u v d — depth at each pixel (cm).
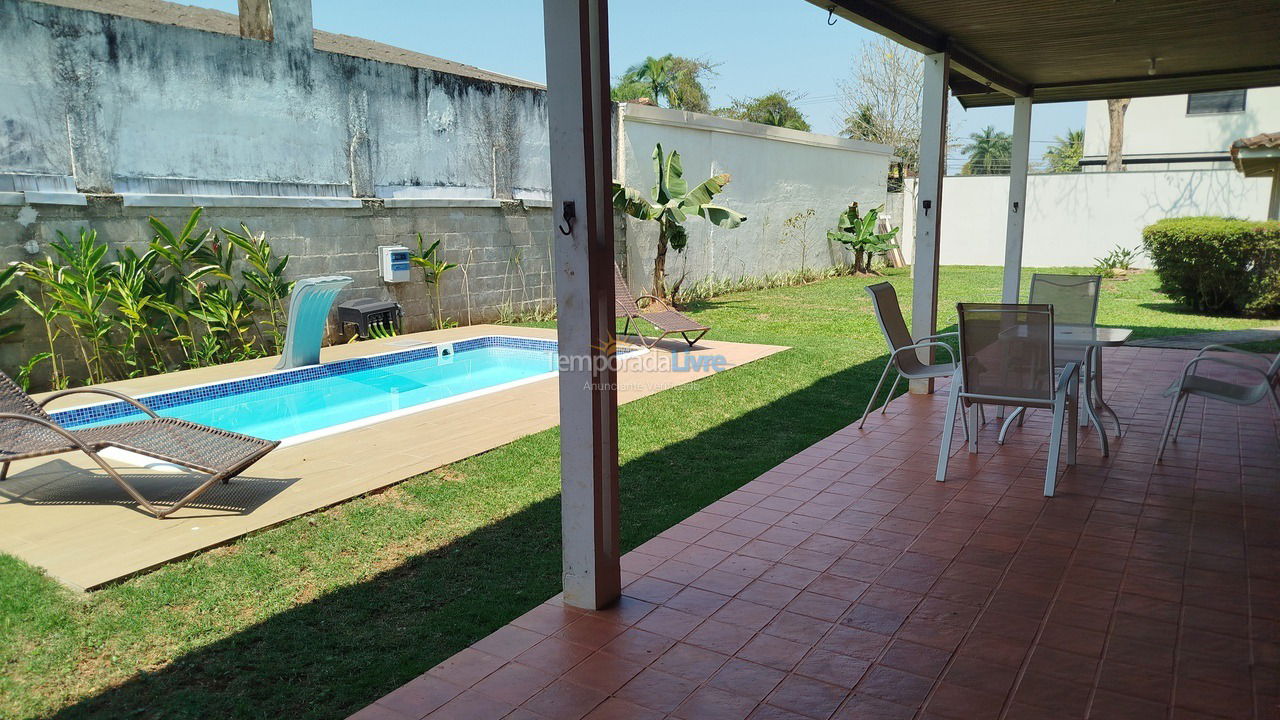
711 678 247
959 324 429
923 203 629
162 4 1406
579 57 252
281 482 425
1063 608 289
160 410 639
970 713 227
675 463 470
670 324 823
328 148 909
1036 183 1894
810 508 396
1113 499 402
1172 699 232
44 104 684
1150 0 527
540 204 1151
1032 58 712
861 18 509
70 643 267
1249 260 1080
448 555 342
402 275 945
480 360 899
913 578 316
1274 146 989
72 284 670
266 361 788
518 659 259
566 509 290
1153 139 2266
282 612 291
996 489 420
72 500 399
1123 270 1778
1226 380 688
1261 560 327
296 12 863
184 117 780
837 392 654
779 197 1602
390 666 255
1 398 414
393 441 504
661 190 1159
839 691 239
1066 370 424
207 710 232
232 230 795
